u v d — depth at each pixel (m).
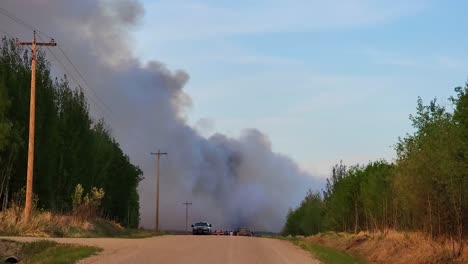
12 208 39.41
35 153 45.66
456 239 24.84
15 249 26.42
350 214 51.72
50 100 47.69
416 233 29.67
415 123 26.44
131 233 58.34
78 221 46.06
